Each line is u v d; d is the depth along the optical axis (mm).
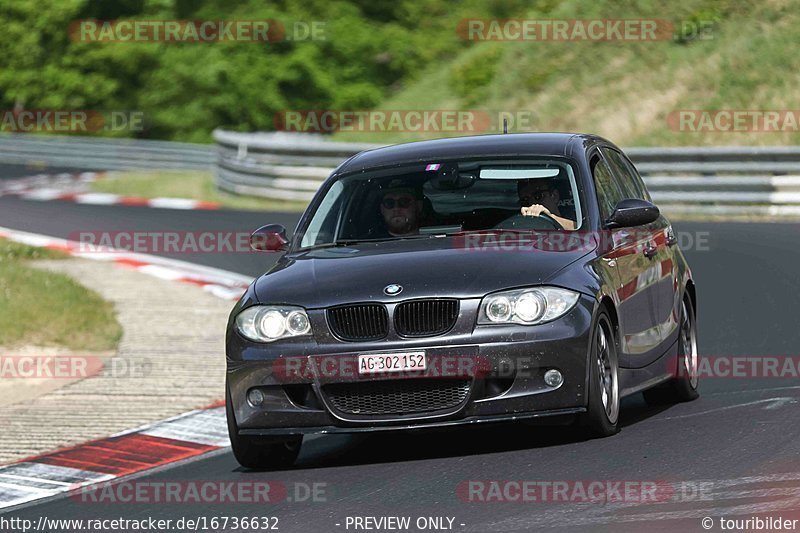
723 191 80188
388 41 164125
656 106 104625
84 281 61875
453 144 30219
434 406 24453
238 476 25828
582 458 23656
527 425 27828
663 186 81625
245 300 26125
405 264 25562
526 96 118312
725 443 24094
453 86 129000
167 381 39031
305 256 27594
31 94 171875
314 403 24859
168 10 171500
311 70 161750
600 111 109188
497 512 20219
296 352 24766
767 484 20625
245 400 25344
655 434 25500
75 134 171125
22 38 172375
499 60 126625
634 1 118188
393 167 29453
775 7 107500
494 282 24672
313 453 28062
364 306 24688
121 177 118812
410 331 24469
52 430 32875
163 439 31109
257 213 87312
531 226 27188
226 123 166750
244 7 166875
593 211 27438
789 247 59875
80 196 107000
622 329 26562
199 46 168000
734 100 100375
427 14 166750
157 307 53875
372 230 28078
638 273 28141
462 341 24156
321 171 95938
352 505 21750
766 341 38500
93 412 35000
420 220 27891
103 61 171000
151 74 170875
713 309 45281
